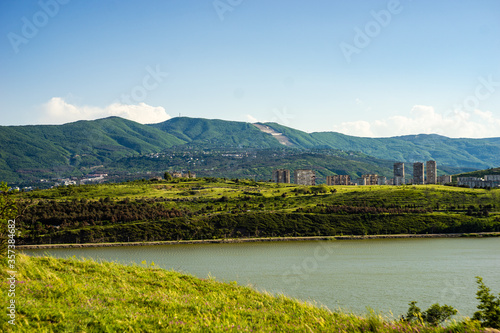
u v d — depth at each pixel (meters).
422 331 22.78
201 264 134.00
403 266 130.25
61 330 21.08
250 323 25.09
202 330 22.86
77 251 162.25
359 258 146.75
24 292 25.70
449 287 100.00
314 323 25.83
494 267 127.00
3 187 32.50
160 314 25.03
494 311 25.84
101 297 27.25
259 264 134.38
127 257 143.62
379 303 82.94
